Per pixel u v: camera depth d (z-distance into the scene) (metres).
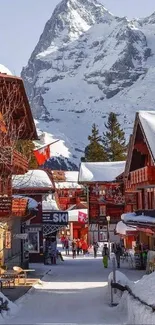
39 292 28.53
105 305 23.22
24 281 31.97
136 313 17.20
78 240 74.25
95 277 37.31
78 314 20.95
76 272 41.72
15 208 35.12
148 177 40.88
